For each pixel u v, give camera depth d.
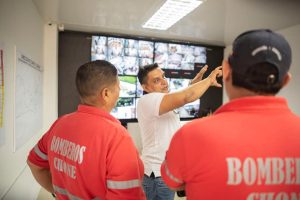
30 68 2.73
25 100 2.46
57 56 4.05
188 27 3.85
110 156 0.90
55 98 3.86
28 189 2.64
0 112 1.70
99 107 1.03
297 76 3.65
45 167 1.17
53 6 3.05
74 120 1.01
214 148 0.64
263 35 0.67
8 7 1.92
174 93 1.35
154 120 1.47
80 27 4.05
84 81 1.01
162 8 3.03
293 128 0.67
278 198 0.63
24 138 2.42
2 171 1.75
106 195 0.91
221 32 4.10
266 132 0.65
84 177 0.91
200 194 0.67
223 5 2.87
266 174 0.62
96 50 4.32
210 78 1.28
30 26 2.75
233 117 0.68
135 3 2.88
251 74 0.67
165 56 4.68
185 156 0.69
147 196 1.52
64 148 0.98
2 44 1.76
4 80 1.80
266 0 2.72
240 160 0.63
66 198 1.00
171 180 0.78
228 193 0.63
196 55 4.89
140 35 4.46
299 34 3.62
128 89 4.47
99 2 2.88
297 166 0.63
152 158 1.51
